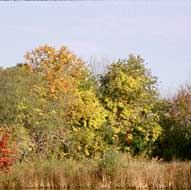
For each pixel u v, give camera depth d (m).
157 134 57.81
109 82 58.62
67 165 45.19
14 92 47.81
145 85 59.66
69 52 57.84
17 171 43.78
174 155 55.69
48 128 50.16
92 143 54.09
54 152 50.75
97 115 55.44
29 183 43.22
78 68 58.22
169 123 59.25
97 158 51.00
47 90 52.78
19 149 47.28
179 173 44.38
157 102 59.78
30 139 49.41
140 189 43.59
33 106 49.31
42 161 46.19
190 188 43.91
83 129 54.16
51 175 43.75
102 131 55.59
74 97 54.53
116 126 57.25
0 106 47.31
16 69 49.81
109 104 57.78
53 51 57.75
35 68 57.22
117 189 43.53
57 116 51.41
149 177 43.94
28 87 49.56
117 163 44.34
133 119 57.72
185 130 58.50
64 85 53.91
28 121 49.25
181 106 59.53
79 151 53.09
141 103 58.59
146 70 59.91
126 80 58.19
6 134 44.50
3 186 43.09
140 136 57.47
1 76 47.88
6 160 43.88
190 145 57.91
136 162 46.94
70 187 43.53
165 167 44.91
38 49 57.62
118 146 56.19
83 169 44.47
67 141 52.41
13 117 47.97
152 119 58.34
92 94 56.72
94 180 43.75
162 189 43.88
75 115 54.59
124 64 59.69
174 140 58.06
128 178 43.72
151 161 50.00
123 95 58.34
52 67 57.12
